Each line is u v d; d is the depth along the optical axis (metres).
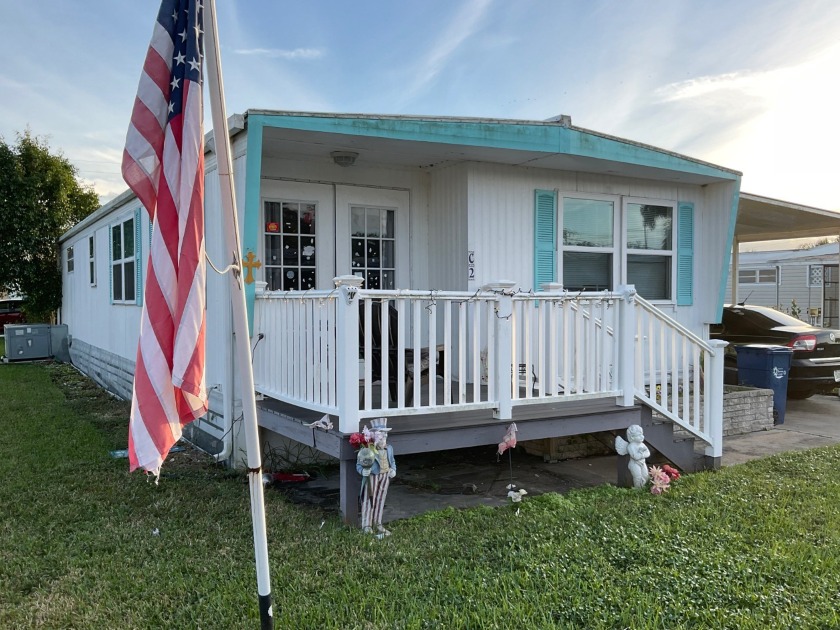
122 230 9.78
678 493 4.99
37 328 16.19
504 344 4.80
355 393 4.30
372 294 4.33
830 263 21.00
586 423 5.24
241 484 5.31
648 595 3.21
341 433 4.30
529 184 7.20
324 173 6.71
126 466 5.81
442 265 7.18
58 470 5.68
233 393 5.80
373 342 5.48
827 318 21.47
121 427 7.73
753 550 3.81
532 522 4.36
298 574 3.49
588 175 7.60
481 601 3.17
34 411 8.82
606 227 7.79
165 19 2.55
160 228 2.54
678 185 8.27
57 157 19.75
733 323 9.44
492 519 4.48
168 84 2.56
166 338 2.55
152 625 3.00
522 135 6.25
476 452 6.86
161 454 2.50
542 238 7.31
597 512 4.54
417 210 7.27
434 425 4.67
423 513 4.82
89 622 3.02
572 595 3.22
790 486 5.16
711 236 8.42
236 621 3.00
